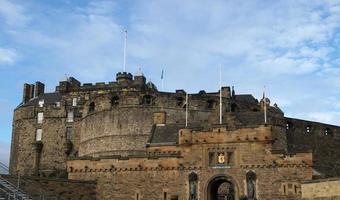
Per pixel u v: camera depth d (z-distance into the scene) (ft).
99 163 203.41
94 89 345.72
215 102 284.20
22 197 168.04
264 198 186.60
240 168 191.42
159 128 239.91
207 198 191.83
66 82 352.28
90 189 199.11
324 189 171.73
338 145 320.91
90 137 291.99
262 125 192.03
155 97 279.49
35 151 335.26
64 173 307.99
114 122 279.90
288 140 294.46
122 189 198.70
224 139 195.42
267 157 189.57
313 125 313.32
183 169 196.34
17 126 357.00
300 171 185.68
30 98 399.85
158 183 196.75
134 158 200.54
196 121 276.21
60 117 335.26
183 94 281.54
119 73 345.10
